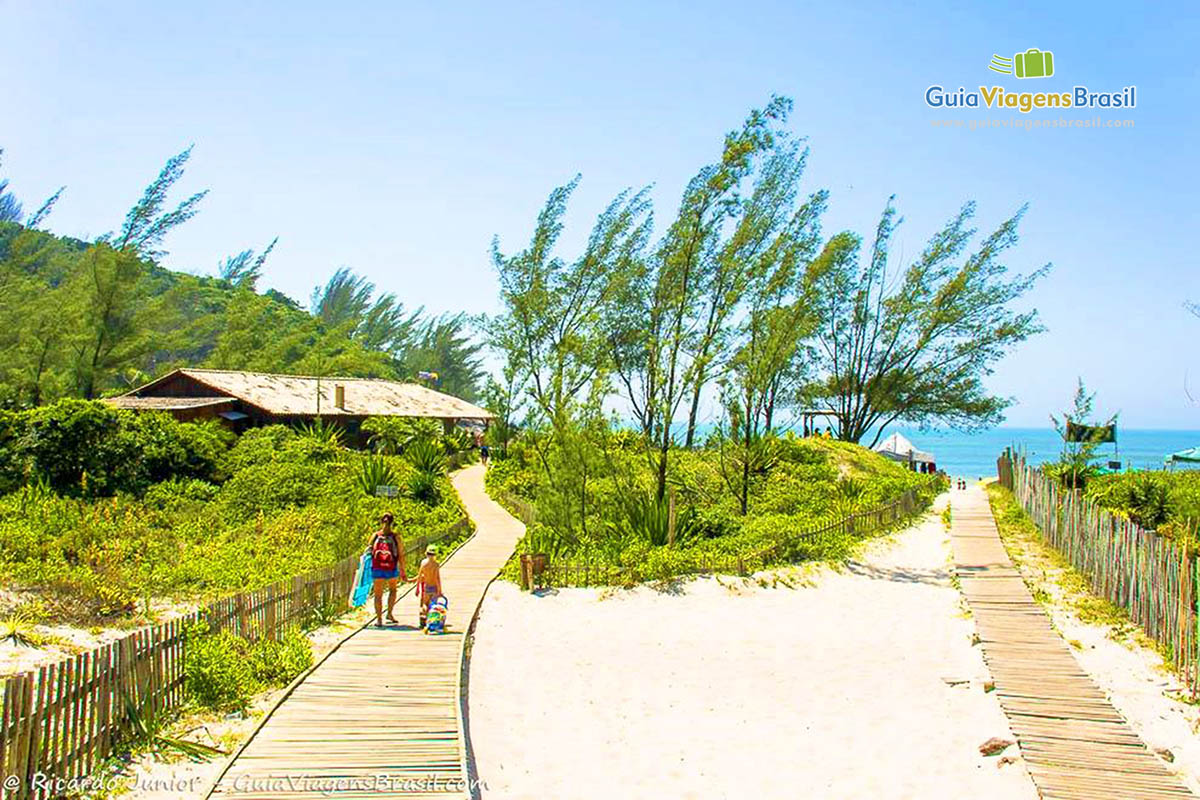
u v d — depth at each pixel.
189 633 10.86
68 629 13.28
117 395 52.31
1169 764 9.95
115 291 54.72
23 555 17.09
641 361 45.31
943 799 9.32
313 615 15.12
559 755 10.41
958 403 54.91
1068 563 21.38
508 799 9.14
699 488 32.19
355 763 8.95
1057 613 16.86
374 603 15.92
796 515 28.92
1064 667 13.22
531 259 41.34
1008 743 10.45
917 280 54.28
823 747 10.85
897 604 18.36
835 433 58.69
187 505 26.47
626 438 32.47
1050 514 24.73
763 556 20.95
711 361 25.36
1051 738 10.48
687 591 18.73
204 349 100.56
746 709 12.22
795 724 11.65
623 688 13.00
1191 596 12.98
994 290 53.31
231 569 18.16
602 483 29.31
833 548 22.55
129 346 55.59
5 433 27.36
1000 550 23.59
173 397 46.19
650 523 22.91
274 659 12.23
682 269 30.06
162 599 15.91
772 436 36.59
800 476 37.50
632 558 20.42
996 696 12.09
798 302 30.88
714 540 23.39
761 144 27.41
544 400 25.03
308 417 46.75
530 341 37.25
